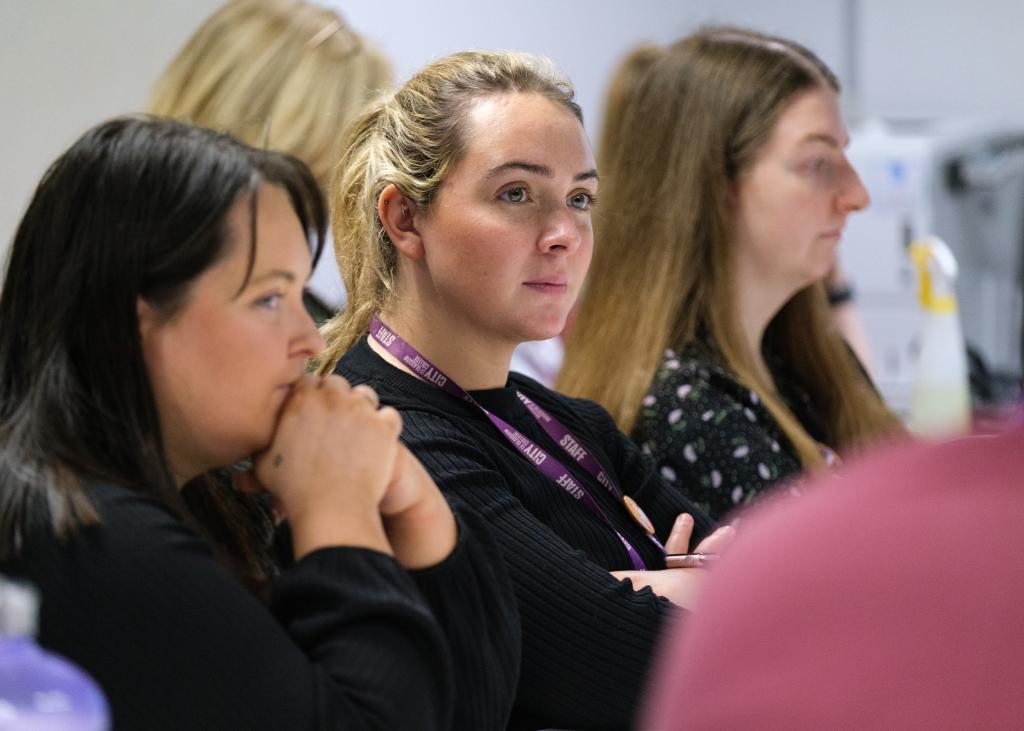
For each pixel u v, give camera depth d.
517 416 5.52
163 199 3.74
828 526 2.45
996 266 12.14
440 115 5.28
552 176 5.20
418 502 4.06
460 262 5.19
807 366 8.30
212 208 3.74
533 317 5.23
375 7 12.11
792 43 7.86
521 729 5.01
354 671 3.62
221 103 7.52
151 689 3.46
